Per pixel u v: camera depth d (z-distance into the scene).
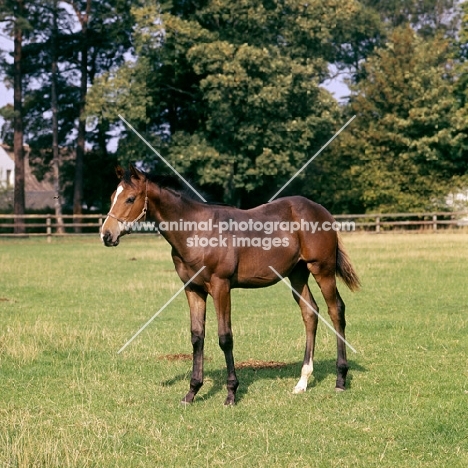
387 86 41.78
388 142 41.44
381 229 38.28
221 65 36.38
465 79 40.72
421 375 8.75
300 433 6.66
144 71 38.91
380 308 14.05
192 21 38.53
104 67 48.38
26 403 7.75
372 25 58.62
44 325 12.00
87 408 7.53
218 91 36.03
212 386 8.40
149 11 38.12
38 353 10.10
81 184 45.84
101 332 11.80
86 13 44.56
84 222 46.22
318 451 6.20
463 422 6.92
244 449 6.26
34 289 17.48
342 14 40.16
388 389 8.18
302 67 36.84
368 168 40.31
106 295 16.44
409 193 39.34
